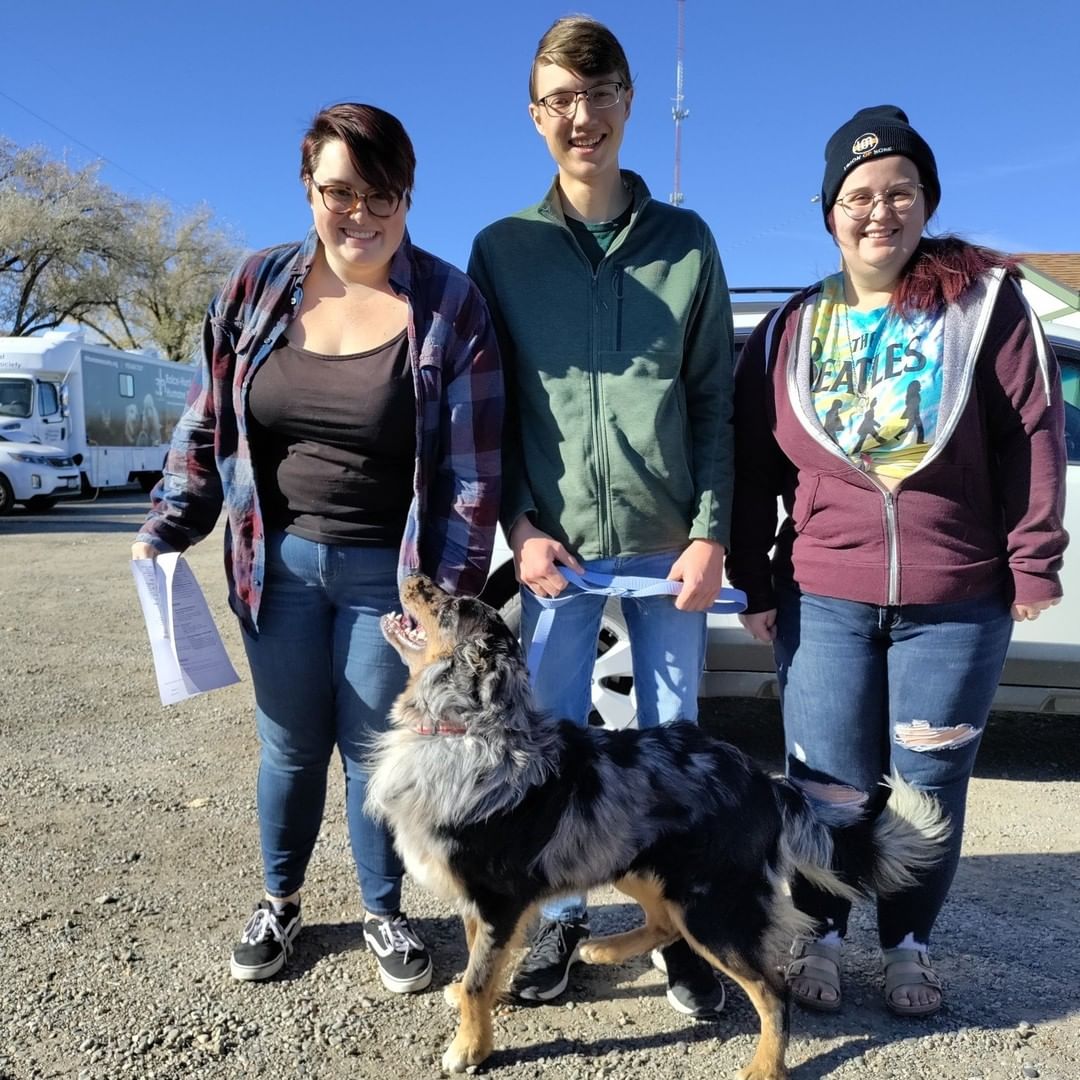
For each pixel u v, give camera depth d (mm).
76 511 18766
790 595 3057
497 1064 2723
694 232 3008
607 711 4594
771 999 2668
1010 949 3332
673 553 3062
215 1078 2600
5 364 19844
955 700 2842
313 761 3057
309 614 2941
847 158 2750
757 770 2869
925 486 2768
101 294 35812
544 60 2828
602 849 2686
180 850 3896
